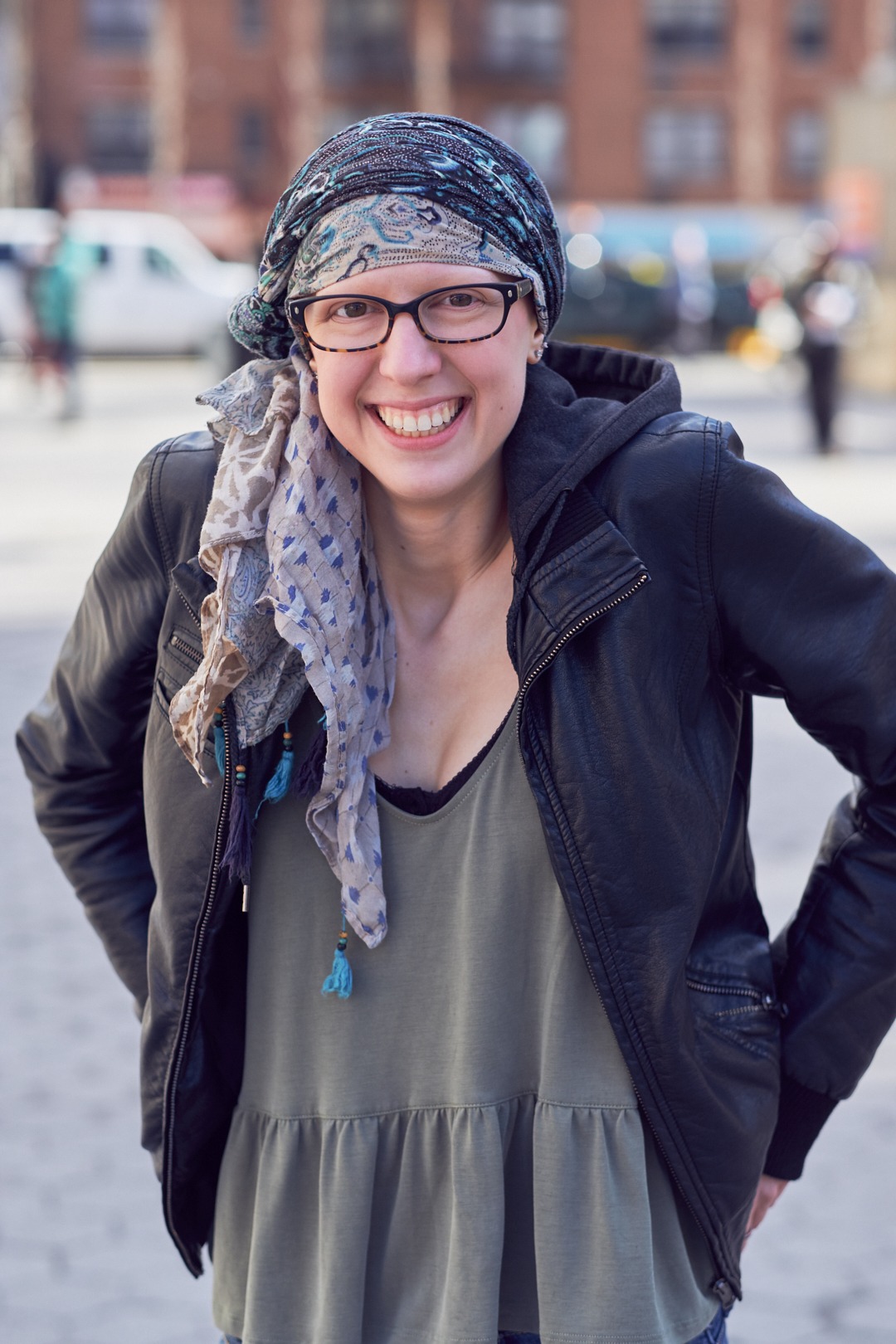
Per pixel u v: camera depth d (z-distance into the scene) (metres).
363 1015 1.62
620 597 1.51
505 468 1.56
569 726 1.53
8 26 38.56
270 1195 1.65
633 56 40.59
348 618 1.54
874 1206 3.22
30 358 18.94
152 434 15.97
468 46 40.38
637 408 1.58
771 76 40.62
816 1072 1.70
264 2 39.03
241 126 39.41
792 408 18.34
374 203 1.46
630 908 1.54
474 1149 1.58
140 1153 3.46
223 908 1.62
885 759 1.61
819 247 13.74
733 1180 1.62
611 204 41.00
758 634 1.57
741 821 1.69
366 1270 1.63
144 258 24.95
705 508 1.55
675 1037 1.55
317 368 1.53
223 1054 1.69
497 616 1.62
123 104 38.97
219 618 1.52
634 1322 1.55
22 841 5.24
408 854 1.60
